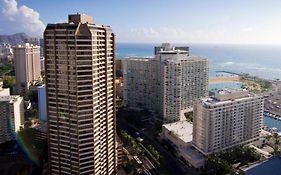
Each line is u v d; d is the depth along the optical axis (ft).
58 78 629.10
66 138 649.61
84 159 648.79
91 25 624.59
